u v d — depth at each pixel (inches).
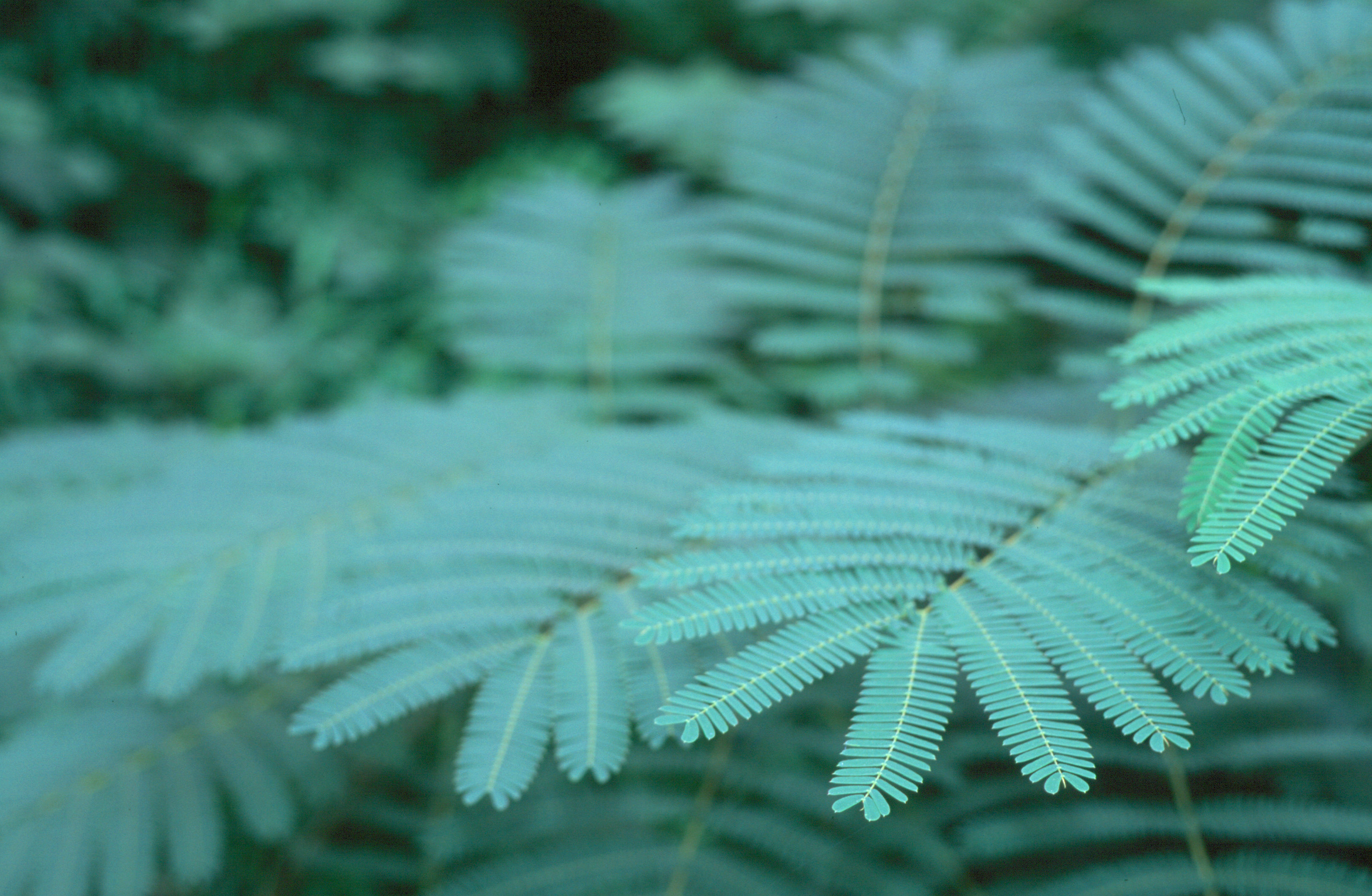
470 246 58.2
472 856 41.4
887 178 49.3
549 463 39.7
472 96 150.6
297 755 43.6
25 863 40.1
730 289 48.7
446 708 42.4
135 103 139.4
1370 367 33.8
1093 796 39.4
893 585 33.6
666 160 88.9
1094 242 46.9
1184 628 32.9
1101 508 35.1
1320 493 35.0
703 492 35.4
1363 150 41.1
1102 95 45.8
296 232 139.4
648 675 34.4
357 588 35.8
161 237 142.7
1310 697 40.1
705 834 40.6
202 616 38.2
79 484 49.3
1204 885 38.0
